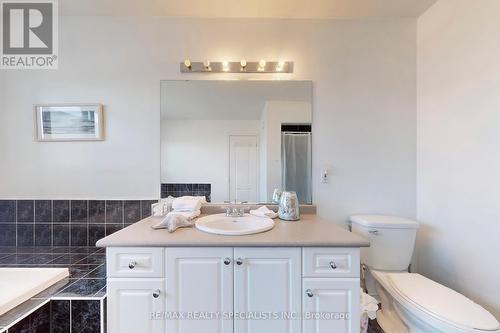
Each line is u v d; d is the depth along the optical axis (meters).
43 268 1.37
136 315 1.16
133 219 1.79
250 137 1.82
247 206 1.78
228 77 1.81
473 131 1.42
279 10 1.71
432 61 1.69
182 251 1.17
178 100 1.80
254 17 1.79
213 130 1.81
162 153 1.81
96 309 1.14
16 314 1.02
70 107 1.77
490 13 1.31
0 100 1.78
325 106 1.82
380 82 1.82
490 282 1.33
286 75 1.81
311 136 1.82
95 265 1.47
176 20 1.79
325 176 1.82
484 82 1.35
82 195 1.79
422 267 1.79
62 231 1.78
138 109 1.79
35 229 1.77
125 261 1.17
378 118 1.83
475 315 1.11
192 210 1.64
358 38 1.81
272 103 1.81
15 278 1.33
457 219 1.52
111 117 1.79
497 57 1.29
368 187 1.83
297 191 1.82
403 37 1.81
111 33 1.78
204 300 1.17
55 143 1.79
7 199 1.78
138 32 1.78
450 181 1.57
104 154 1.79
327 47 1.81
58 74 1.78
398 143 1.83
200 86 1.80
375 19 1.81
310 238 1.19
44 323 1.10
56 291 1.18
